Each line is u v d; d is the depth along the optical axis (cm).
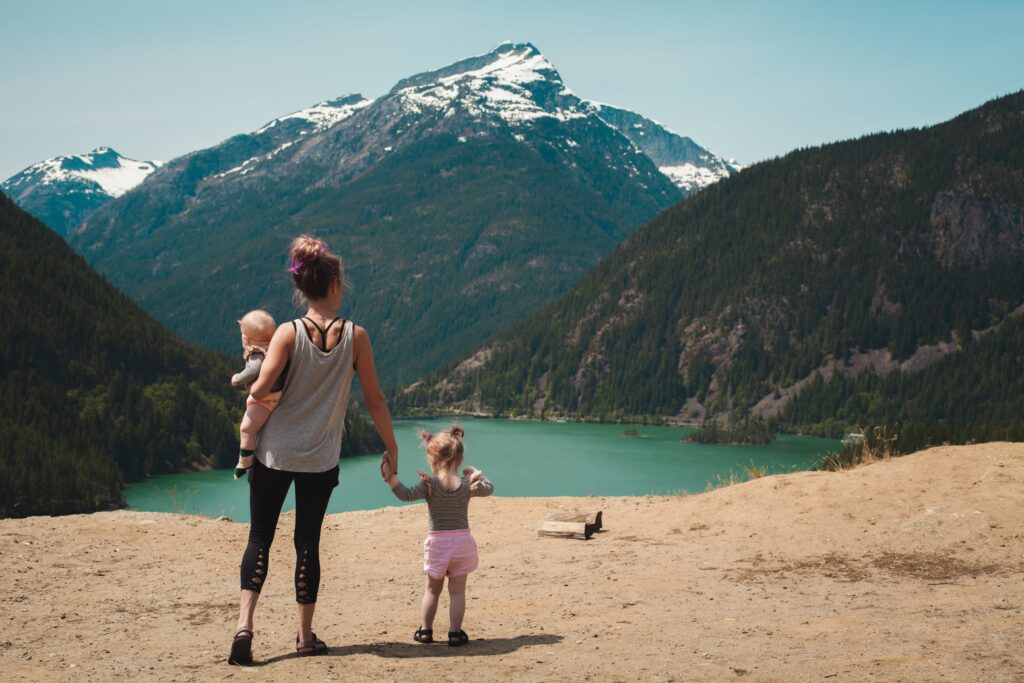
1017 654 458
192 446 13638
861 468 1105
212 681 457
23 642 589
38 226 17900
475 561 572
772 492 1050
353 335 513
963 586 712
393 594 782
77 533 985
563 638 574
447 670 472
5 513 9256
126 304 17112
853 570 785
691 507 1076
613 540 982
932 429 6869
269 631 627
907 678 418
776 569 805
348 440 13875
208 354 16200
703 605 688
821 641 525
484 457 14425
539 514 1164
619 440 18575
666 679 440
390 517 1179
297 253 512
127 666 505
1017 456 1027
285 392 505
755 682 427
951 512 889
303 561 520
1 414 11819
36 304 14775
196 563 884
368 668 480
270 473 504
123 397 13650
